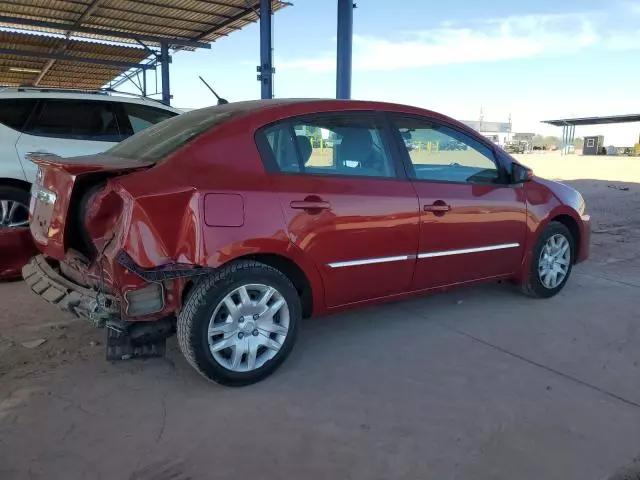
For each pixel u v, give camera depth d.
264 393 3.32
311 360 3.81
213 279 3.19
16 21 13.79
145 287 3.10
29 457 2.65
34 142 5.89
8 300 4.81
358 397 3.29
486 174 4.56
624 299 5.24
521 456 2.73
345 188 3.67
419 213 3.98
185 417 3.03
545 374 3.63
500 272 4.70
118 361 3.67
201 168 3.24
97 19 14.09
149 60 18.66
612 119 48.31
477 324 4.53
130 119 6.63
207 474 2.56
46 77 22.62
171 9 13.25
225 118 3.58
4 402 3.13
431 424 3.01
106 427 2.91
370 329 4.40
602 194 14.62
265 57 11.20
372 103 4.04
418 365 3.75
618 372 3.68
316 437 2.87
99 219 3.18
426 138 4.23
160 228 3.01
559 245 5.11
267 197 3.33
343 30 8.88
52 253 3.51
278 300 3.44
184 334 3.19
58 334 4.11
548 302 5.12
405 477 2.56
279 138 3.56
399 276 4.00
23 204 5.81
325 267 3.60
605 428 2.99
